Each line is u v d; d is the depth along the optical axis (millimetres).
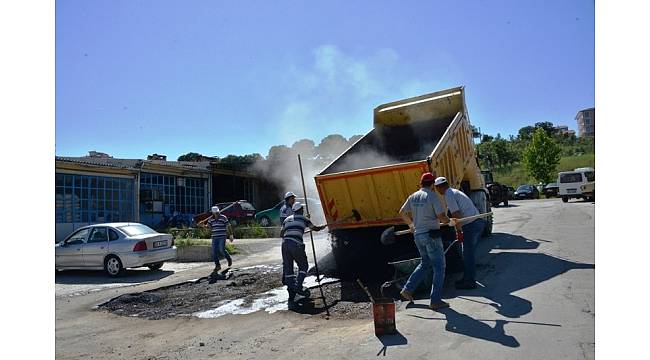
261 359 5344
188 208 28047
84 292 10453
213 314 7797
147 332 7051
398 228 8977
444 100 10828
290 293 8070
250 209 24609
